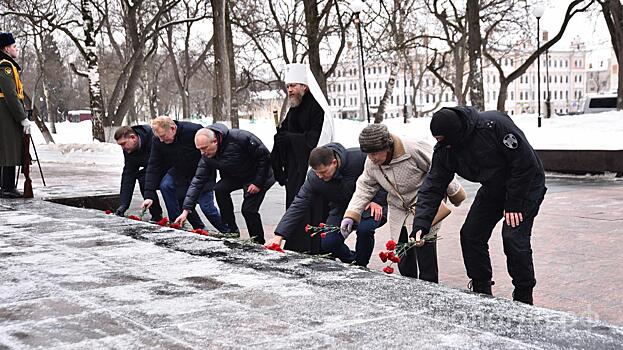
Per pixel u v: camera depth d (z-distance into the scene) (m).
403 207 5.47
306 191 5.84
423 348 2.72
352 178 5.84
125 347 2.84
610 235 8.35
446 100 114.94
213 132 7.32
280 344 2.81
